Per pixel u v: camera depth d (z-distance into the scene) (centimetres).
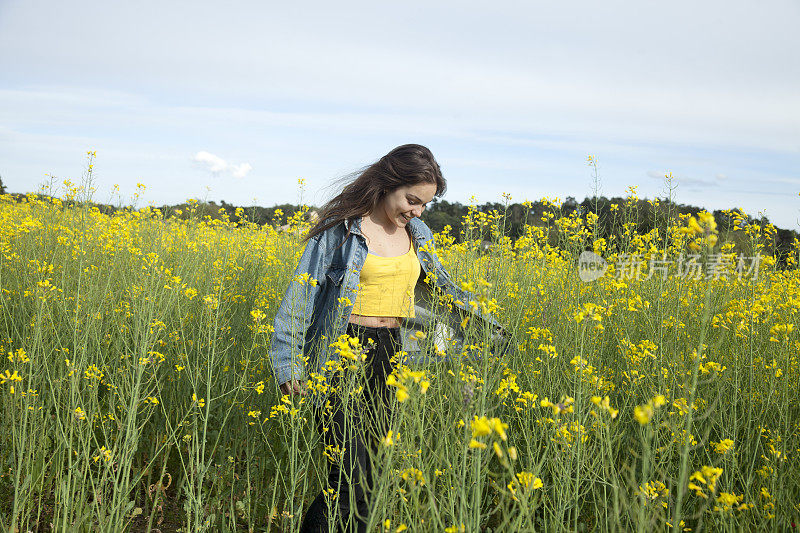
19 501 259
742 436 309
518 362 343
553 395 305
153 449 329
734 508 219
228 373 357
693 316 386
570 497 229
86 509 258
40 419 295
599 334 370
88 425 264
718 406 297
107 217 563
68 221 538
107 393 342
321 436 284
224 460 325
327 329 271
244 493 312
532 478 160
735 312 351
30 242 518
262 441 328
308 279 273
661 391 279
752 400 306
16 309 392
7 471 293
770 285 475
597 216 482
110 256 475
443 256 447
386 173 271
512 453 147
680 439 225
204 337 354
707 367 290
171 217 641
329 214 285
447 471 203
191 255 509
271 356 269
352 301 270
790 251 533
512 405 307
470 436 174
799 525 216
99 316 346
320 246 282
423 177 268
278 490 307
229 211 743
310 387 254
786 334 303
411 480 178
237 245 625
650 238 473
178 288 357
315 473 311
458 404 209
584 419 238
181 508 309
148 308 298
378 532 208
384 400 269
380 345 271
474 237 423
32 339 327
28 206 726
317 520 252
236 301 437
